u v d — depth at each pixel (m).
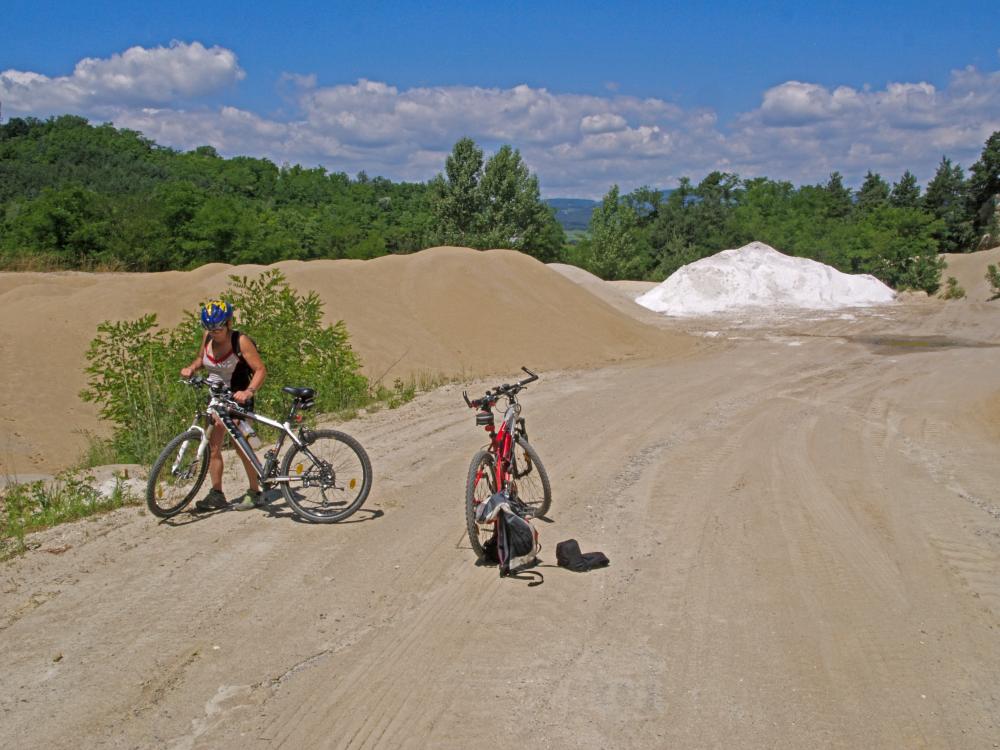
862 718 3.75
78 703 3.78
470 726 3.64
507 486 5.96
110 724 3.63
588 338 18.67
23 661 4.16
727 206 71.75
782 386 14.01
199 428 6.45
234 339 6.40
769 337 23.14
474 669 4.14
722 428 10.27
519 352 16.86
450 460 8.36
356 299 17.05
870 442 9.71
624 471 8.09
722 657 4.30
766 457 8.77
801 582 5.34
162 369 9.39
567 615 4.80
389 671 4.11
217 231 43.56
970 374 15.91
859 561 5.74
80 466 8.88
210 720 3.67
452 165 55.53
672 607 4.93
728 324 26.94
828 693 3.96
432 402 11.90
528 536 5.32
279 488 6.55
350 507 6.42
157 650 4.29
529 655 4.30
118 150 85.25
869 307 33.00
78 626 4.55
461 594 5.07
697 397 12.62
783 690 3.98
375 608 4.85
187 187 43.88
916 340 22.61
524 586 5.22
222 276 17.12
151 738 3.53
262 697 3.86
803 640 4.52
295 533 6.12
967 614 4.89
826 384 14.38
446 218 55.94
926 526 6.55
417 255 20.41
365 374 13.89
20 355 14.00
